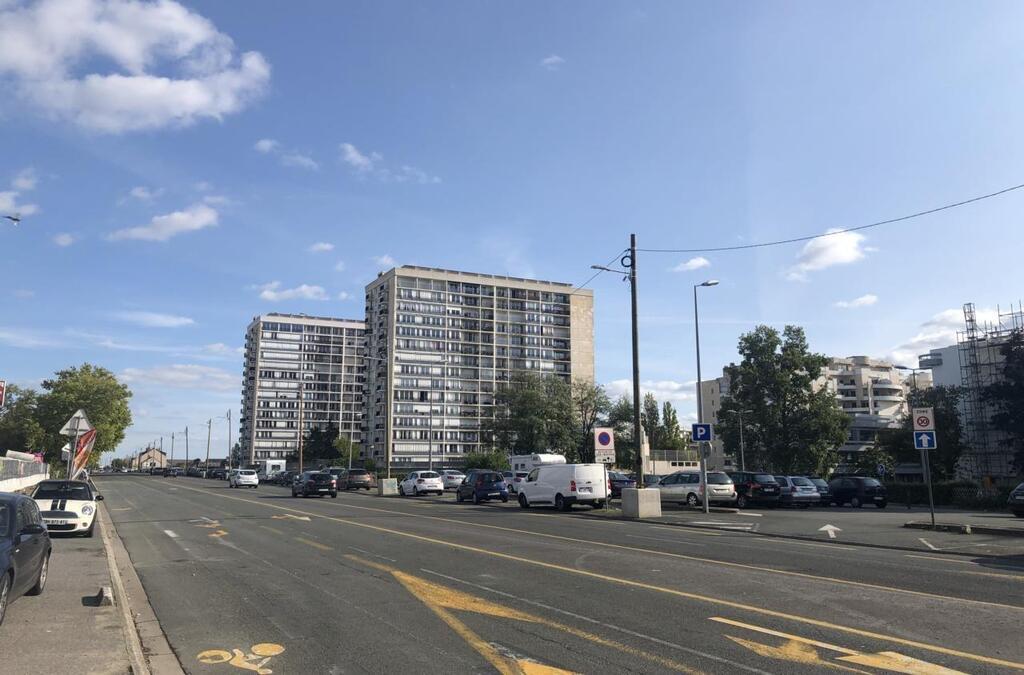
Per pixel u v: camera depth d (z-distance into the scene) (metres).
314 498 38.59
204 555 13.81
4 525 8.13
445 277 137.12
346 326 169.75
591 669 5.97
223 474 99.12
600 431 26.97
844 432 61.75
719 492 30.58
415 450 129.00
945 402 73.25
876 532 18.86
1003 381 59.00
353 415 161.50
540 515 25.12
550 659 6.28
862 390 130.12
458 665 6.15
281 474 76.06
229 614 8.38
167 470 123.25
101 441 80.38
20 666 6.05
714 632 7.15
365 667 6.15
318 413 163.12
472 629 7.38
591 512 26.48
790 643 6.70
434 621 7.78
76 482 18.36
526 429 81.56
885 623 7.47
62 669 5.98
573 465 28.00
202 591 9.92
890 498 39.50
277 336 162.00
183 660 6.48
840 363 138.25
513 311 143.00
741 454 64.19
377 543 15.37
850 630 7.17
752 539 16.61
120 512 26.50
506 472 49.06
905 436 70.12
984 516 26.38
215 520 22.31
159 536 17.64
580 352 148.12
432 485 44.53
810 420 61.22
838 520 23.23
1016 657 6.18
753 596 8.99
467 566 11.75
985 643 6.64
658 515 24.39
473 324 138.50
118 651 6.52
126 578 11.18
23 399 91.06
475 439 133.88
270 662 6.37
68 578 10.62
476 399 135.50
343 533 17.73
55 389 79.56
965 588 9.56
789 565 11.81
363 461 111.19
